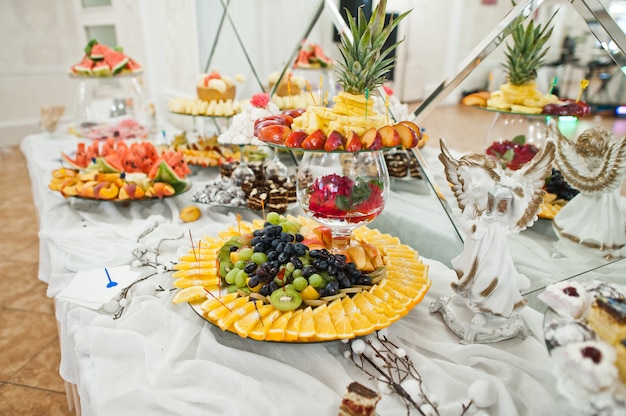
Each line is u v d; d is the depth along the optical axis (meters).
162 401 0.75
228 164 1.85
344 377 0.80
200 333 0.92
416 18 6.12
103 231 1.38
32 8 4.77
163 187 1.56
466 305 0.93
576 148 1.22
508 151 1.69
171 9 3.37
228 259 1.03
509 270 0.84
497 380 0.78
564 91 5.39
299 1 3.05
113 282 1.08
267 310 0.88
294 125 1.02
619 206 1.15
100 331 0.88
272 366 0.81
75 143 2.62
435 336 0.92
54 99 5.21
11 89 4.88
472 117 4.82
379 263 1.05
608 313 0.62
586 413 0.61
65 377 1.04
